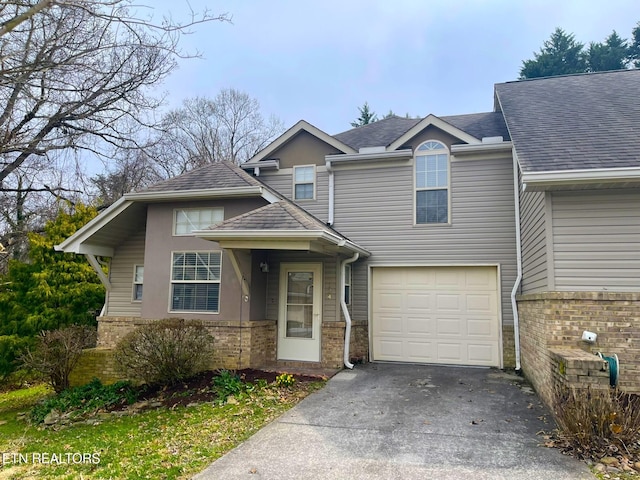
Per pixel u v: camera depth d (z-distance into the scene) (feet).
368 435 17.24
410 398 22.66
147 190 32.96
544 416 19.21
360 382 26.43
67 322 40.68
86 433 21.12
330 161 35.88
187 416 21.44
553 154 21.54
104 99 41.34
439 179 33.91
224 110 91.91
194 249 31.78
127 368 26.84
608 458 14.08
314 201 36.73
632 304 19.17
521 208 30.19
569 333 19.81
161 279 32.14
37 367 30.04
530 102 31.37
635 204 20.36
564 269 20.62
